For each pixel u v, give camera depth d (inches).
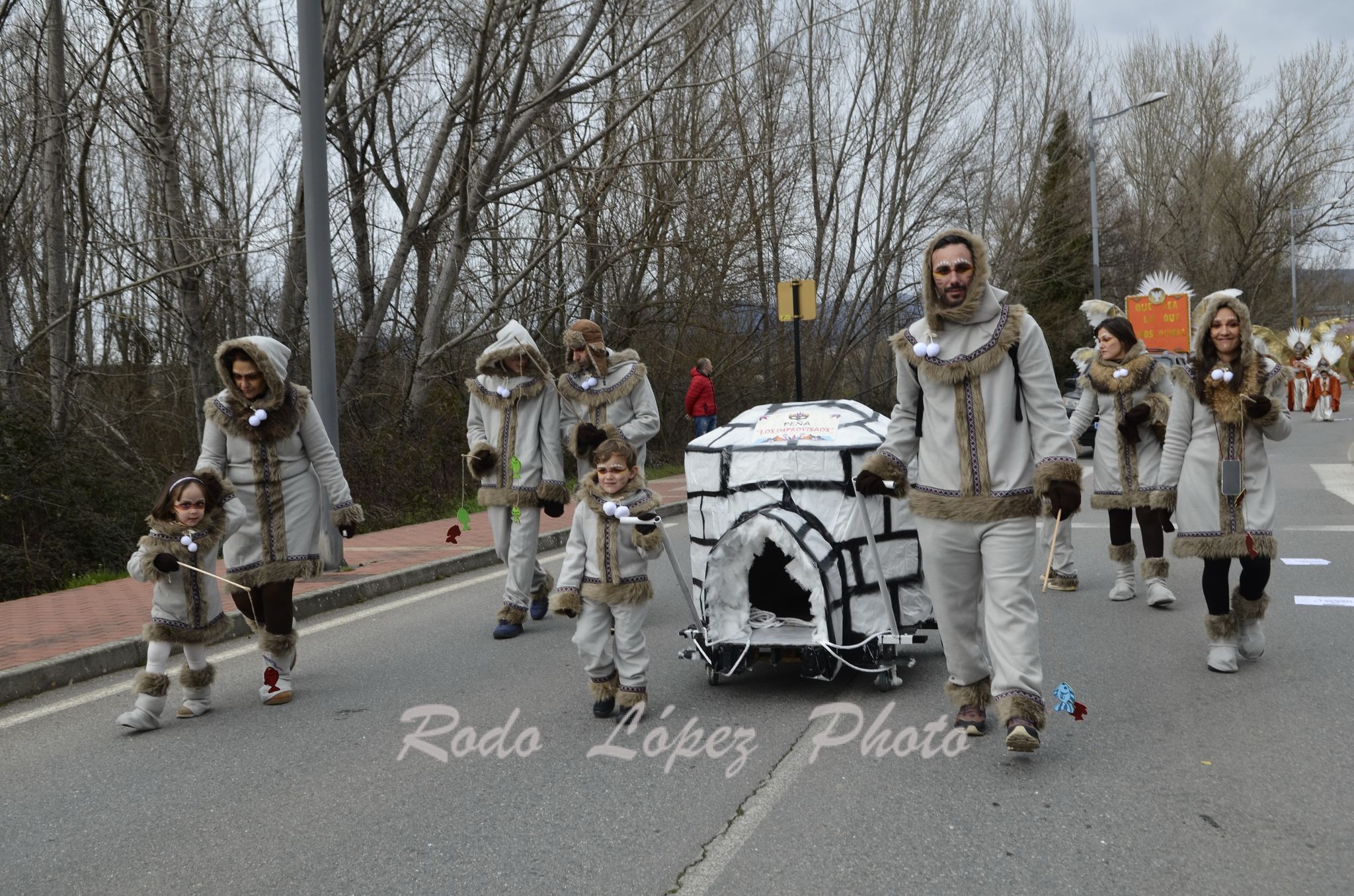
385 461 613.9
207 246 584.4
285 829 170.7
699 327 924.6
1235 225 1910.7
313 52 394.0
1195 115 1947.6
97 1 546.3
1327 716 207.5
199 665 236.8
